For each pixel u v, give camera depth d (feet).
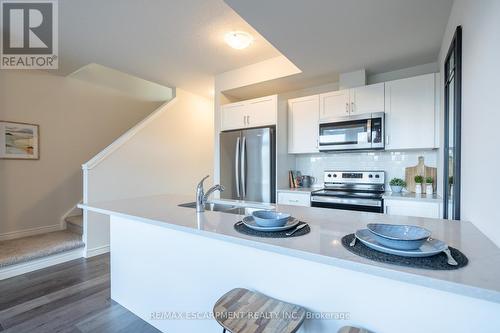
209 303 4.94
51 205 11.99
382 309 3.22
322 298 3.65
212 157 16.46
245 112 11.75
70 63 10.76
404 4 5.97
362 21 6.67
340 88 10.24
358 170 10.91
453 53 5.69
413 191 9.65
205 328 5.03
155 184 13.17
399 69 9.86
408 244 2.91
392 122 9.17
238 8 6.12
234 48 9.45
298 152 11.35
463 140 5.08
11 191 10.85
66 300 7.06
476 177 4.21
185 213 5.42
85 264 9.66
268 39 7.59
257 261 4.25
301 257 3.11
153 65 11.03
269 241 3.51
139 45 9.20
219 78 12.24
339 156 11.38
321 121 10.41
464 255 2.95
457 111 5.27
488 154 3.62
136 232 6.29
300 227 4.19
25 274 8.76
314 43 7.83
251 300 3.85
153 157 13.14
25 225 11.20
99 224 10.77
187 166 14.92
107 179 11.12
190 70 11.69
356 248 3.18
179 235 5.38
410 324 3.05
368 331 3.15
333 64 9.34
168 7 6.99
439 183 8.57
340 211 5.72
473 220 4.43
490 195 3.56
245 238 3.66
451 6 6.02
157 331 5.78
